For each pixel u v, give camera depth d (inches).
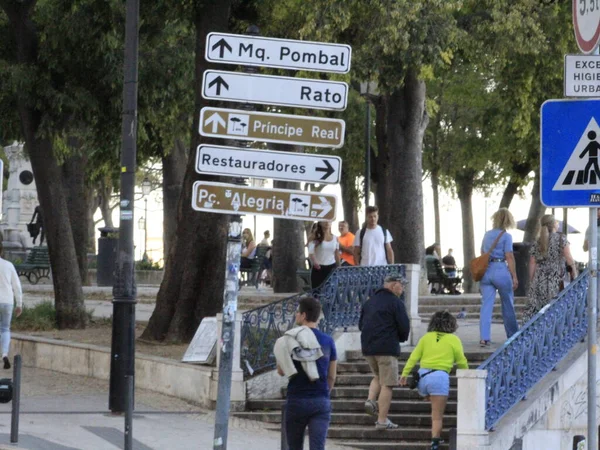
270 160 464.8
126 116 813.2
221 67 1023.0
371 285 937.5
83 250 1800.0
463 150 2222.0
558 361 772.0
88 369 989.2
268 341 866.1
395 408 818.2
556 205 439.5
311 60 471.2
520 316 1160.8
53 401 858.8
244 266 1931.6
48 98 1132.5
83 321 1173.7
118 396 802.8
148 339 1030.4
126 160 806.5
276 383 856.9
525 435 725.9
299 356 532.1
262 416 823.1
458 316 1202.6
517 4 1315.2
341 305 915.4
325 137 467.8
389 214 1517.0
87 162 1847.9
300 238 1738.4
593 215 435.5
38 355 1051.9
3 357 997.8
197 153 462.9
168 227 1940.2
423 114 1534.2
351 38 1318.9
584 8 441.4
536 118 1743.4
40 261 1866.4
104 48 1140.5
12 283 996.6
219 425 454.9
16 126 1248.2
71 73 1163.3
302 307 546.0
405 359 895.7
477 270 893.2
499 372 711.1
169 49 1233.4
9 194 2337.6
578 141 437.4
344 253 1104.2
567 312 782.5
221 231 1027.3
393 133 1505.9
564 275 884.6
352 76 1304.1
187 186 1028.5
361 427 796.0
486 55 1371.8
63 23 1115.3
